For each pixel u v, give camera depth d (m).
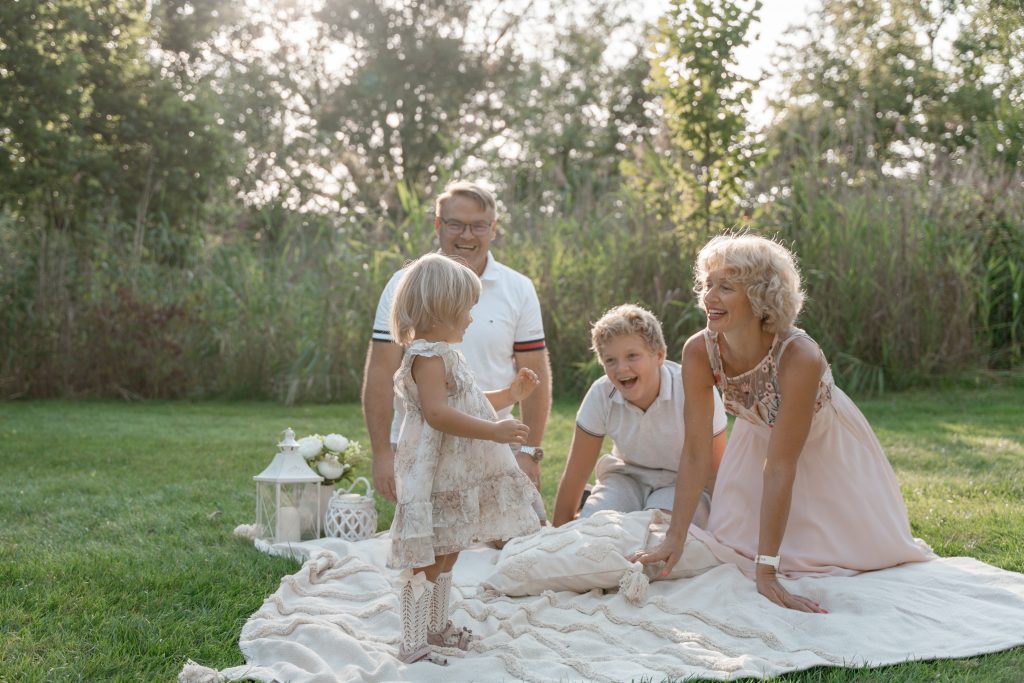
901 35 19.23
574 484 3.98
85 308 11.34
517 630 3.00
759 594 3.18
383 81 26.25
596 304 9.94
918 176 10.72
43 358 11.23
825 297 9.50
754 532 3.53
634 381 3.74
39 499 5.03
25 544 4.00
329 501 4.22
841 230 9.68
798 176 10.11
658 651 2.81
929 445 6.27
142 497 5.13
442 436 2.80
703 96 10.16
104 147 15.59
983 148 11.66
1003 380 9.43
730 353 3.29
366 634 2.98
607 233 10.55
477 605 3.23
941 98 18.53
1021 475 5.19
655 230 10.03
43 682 2.52
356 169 25.56
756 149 10.22
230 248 12.12
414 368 2.77
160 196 15.46
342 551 3.88
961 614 2.93
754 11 10.13
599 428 3.90
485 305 3.97
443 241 4.00
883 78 18.84
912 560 3.48
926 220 9.86
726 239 3.24
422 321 2.80
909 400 8.77
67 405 10.41
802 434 3.17
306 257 11.61
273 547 3.96
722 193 10.18
